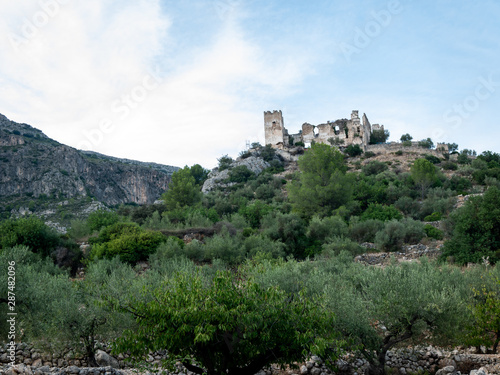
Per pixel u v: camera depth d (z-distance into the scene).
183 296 8.79
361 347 11.86
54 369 10.20
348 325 11.68
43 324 11.70
